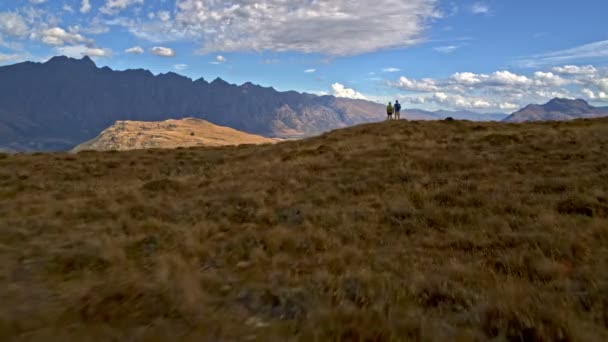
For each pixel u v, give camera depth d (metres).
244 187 16.30
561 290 5.75
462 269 6.82
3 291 5.73
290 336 4.52
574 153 17.16
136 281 6.02
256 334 4.55
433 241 8.95
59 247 8.59
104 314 4.89
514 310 4.99
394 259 7.82
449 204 11.91
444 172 16.66
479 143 22.61
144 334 4.36
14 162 26.38
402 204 11.97
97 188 18.17
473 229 9.53
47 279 6.57
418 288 6.09
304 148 28.22
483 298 5.61
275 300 5.64
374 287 6.12
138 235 9.81
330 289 6.04
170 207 13.33
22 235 9.63
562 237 7.88
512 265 6.90
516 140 22.56
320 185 15.88
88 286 5.99
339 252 8.23
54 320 4.72
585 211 9.79
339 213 11.75
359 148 24.48
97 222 11.36
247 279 6.84
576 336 4.32
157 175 23.67
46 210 12.60
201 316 4.91
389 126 33.66
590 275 6.06
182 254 8.34
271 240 9.13
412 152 21.09
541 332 4.46
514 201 11.12
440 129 31.03
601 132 22.27
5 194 16.34
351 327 4.62
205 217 12.15
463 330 4.63
